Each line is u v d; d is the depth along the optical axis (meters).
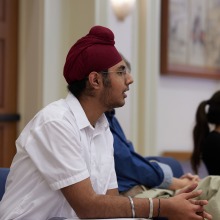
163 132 8.29
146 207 2.60
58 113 2.75
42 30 6.70
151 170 4.16
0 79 6.80
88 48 2.84
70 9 7.09
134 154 4.23
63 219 2.63
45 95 6.68
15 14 6.95
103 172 3.01
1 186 3.34
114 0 7.18
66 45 7.05
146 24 7.63
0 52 6.80
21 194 2.78
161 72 8.13
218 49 9.17
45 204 2.74
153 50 7.77
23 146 2.78
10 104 6.90
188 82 8.73
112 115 4.24
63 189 2.61
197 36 8.77
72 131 2.71
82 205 2.57
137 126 7.66
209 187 3.54
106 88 2.88
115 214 2.58
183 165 8.31
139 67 7.67
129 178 4.11
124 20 7.35
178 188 4.24
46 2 6.70
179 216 2.61
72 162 2.62
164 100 8.30
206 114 5.11
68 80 2.94
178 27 8.41
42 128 2.68
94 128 3.02
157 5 7.81
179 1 8.42
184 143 8.63
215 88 9.28
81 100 2.94
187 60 8.57
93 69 2.84
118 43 7.28
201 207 2.66
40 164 2.65
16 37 6.96
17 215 2.71
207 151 5.00
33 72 6.79
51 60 6.79
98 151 3.03
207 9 8.96
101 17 7.04
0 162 6.76
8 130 6.85
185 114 8.67
